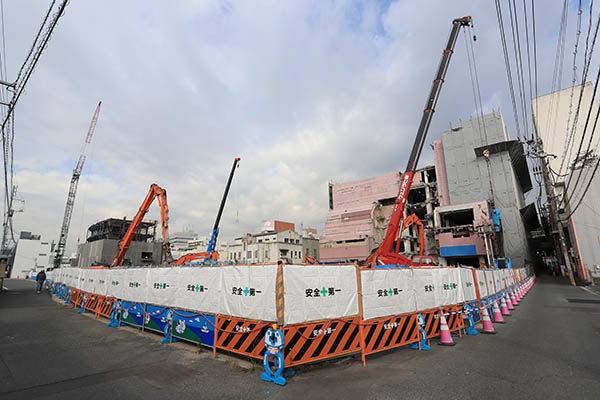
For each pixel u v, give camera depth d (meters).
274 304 5.93
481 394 5.07
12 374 6.14
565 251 34.62
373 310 7.19
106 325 11.51
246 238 77.69
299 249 76.81
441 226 54.94
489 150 56.19
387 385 5.48
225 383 5.61
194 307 8.02
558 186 44.78
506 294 16.56
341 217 78.56
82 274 16.91
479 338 9.40
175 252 105.50
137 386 5.49
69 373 6.19
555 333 9.88
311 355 6.07
